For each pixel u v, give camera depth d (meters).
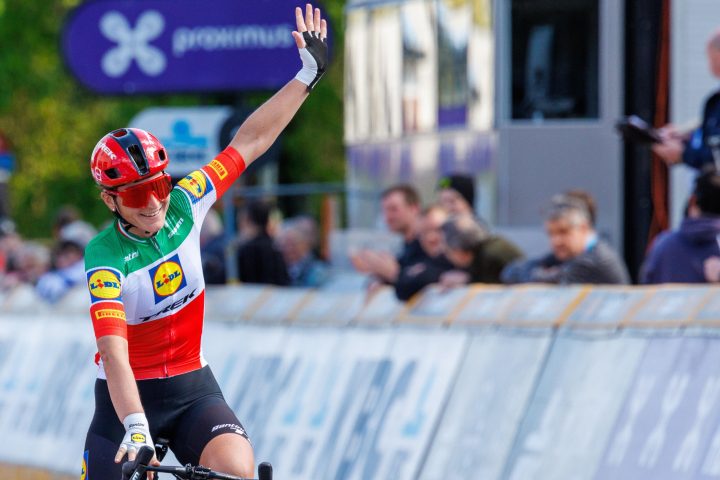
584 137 27.91
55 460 25.17
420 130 31.58
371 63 33.88
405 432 18.53
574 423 16.33
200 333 14.12
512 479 16.69
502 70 28.50
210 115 24.14
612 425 15.84
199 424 13.62
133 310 13.40
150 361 13.79
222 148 23.94
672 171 25.81
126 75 27.42
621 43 27.02
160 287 13.41
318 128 70.44
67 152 74.75
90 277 12.97
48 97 70.88
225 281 26.25
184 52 26.95
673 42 26.22
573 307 17.27
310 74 14.48
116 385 12.33
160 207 13.05
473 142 29.36
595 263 19.19
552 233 19.39
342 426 19.64
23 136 74.38
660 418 15.31
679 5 26.08
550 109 28.27
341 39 65.25
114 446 13.51
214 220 27.48
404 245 23.77
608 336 16.53
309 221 29.41
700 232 17.97
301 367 21.06
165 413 13.81
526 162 28.33
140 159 12.80
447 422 18.02
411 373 19.00
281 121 14.38
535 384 17.11
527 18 28.39
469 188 23.23
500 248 21.05
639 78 26.55
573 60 28.02
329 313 21.22
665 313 16.00
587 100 27.97
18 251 35.41
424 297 19.67
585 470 15.86
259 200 29.34
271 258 26.23
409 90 32.03
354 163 35.03
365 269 21.38
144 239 13.30
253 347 22.33
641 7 26.39
